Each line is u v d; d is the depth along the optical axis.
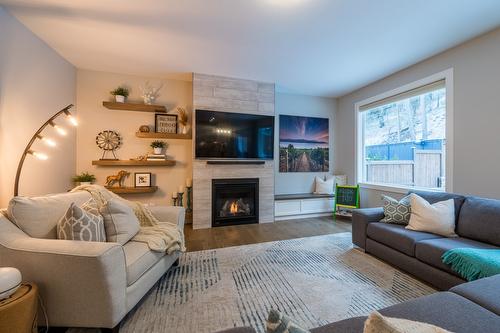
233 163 3.97
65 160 3.26
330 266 2.38
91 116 3.63
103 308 1.35
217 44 2.83
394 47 2.89
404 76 3.56
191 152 4.09
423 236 2.18
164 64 3.41
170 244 2.03
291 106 4.77
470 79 2.72
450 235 2.21
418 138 3.49
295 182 4.80
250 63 3.38
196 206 3.79
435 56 3.11
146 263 1.72
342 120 4.97
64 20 2.37
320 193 4.75
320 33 2.59
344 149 4.91
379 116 4.19
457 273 1.74
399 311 0.97
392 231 2.35
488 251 1.74
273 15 2.27
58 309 1.35
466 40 2.73
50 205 1.69
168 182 3.99
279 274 2.21
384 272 2.25
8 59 2.24
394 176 3.90
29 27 2.48
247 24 2.42
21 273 1.34
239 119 3.98
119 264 1.42
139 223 2.19
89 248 1.35
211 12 2.23
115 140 3.73
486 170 2.58
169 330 1.47
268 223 4.09
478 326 0.88
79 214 1.57
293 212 4.41
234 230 3.67
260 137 4.12
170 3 2.11
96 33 2.60
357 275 2.19
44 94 2.78
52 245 1.37
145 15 2.28
